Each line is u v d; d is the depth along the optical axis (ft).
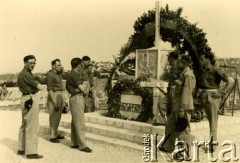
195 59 33.09
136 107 31.50
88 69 36.37
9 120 42.04
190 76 21.50
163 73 31.58
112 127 30.35
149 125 27.84
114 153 24.20
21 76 23.59
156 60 31.45
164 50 31.60
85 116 34.01
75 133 26.27
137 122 29.58
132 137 26.73
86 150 24.85
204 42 33.27
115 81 35.17
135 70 34.53
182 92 21.50
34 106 23.41
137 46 35.09
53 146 27.12
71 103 25.61
